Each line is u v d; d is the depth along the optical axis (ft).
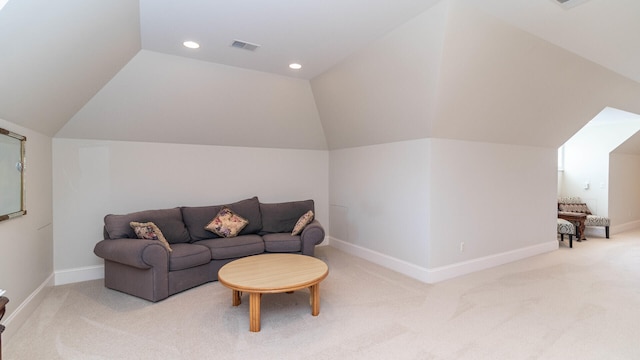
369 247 14.83
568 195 22.79
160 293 10.12
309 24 8.78
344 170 16.66
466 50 9.18
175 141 13.97
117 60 9.75
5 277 7.74
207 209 13.60
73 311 9.41
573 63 11.22
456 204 12.51
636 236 20.21
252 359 7.05
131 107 11.85
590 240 19.08
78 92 9.81
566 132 15.62
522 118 13.12
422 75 9.94
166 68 11.12
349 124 14.57
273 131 15.48
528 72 10.94
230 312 9.39
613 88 13.57
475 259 13.19
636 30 9.05
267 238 13.20
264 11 8.09
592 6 7.89
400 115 11.93
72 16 6.17
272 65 11.83
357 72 11.62
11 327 7.93
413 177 12.42
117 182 12.94
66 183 12.03
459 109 11.11
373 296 10.48
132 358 7.09
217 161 15.08
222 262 12.05
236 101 13.29
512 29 9.02
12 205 8.00
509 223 14.48
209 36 9.48
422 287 11.28
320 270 9.56
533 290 10.96
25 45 5.84
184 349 7.45
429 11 8.10
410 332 8.17
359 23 8.74
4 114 7.40
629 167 22.45
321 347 7.51
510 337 7.91
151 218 11.94
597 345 7.55
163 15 8.28
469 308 9.55
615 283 11.60
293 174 17.12
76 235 12.25
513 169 14.57
